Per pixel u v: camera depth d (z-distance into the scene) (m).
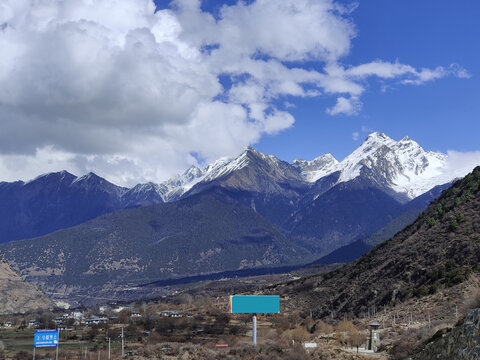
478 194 163.00
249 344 75.69
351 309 146.00
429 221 165.62
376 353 68.06
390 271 150.25
